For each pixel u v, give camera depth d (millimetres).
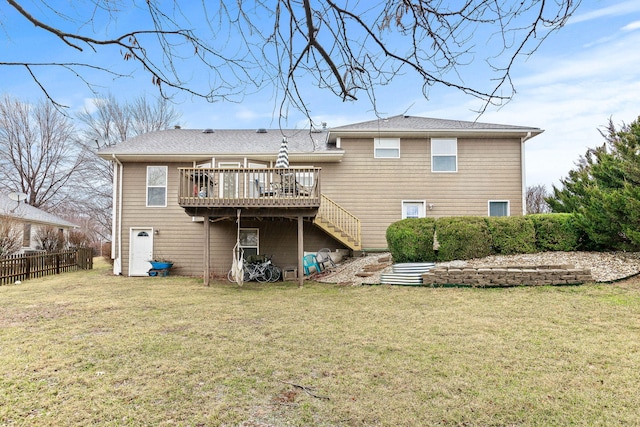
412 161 13992
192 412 3291
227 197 10258
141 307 7598
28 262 12992
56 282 11922
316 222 12859
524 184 13820
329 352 4754
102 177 29672
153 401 3490
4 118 26953
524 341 4965
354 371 4148
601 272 8242
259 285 11000
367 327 5852
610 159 9836
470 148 13984
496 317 6129
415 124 14359
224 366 4328
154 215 13945
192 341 5254
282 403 3445
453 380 3865
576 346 4719
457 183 13891
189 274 13875
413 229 10180
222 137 15727
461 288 8375
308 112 2773
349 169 13977
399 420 3123
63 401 3479
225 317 6680
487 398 3467
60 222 23359
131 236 13906
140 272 13836
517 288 7992
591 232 9133
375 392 3637
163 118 29031
